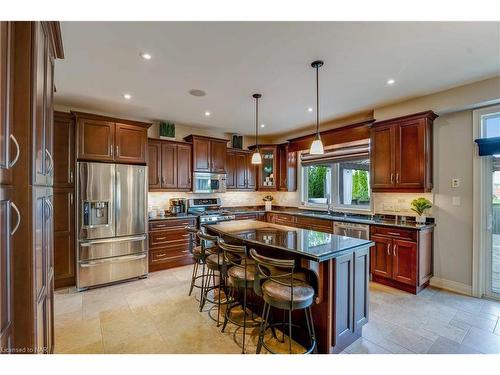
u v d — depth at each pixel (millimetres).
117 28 1985
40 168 1316
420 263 3266
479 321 2568
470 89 3066
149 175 4445
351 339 2182
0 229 950
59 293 3307
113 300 3105
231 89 3246
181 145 4836
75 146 3445
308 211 5414
